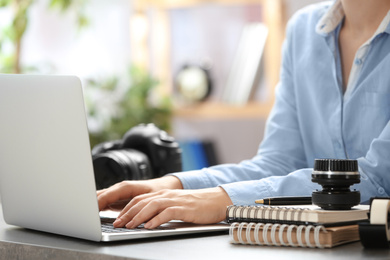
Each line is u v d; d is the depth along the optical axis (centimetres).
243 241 126
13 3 406
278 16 430
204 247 123
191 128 492
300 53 193
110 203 162
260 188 151
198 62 482
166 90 477
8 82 145
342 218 124
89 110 447
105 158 191
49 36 508
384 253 114
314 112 187
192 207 142
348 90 180
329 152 183
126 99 449
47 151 135
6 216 157
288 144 192
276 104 199
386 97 172
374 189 155
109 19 502
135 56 472
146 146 204
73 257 123
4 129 149
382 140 157
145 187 163
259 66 450
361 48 175
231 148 482
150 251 120
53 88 131
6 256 137
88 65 505
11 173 150
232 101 450
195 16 482
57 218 137
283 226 121
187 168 454
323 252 116
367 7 177
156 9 476
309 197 140
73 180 130
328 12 184
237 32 471
